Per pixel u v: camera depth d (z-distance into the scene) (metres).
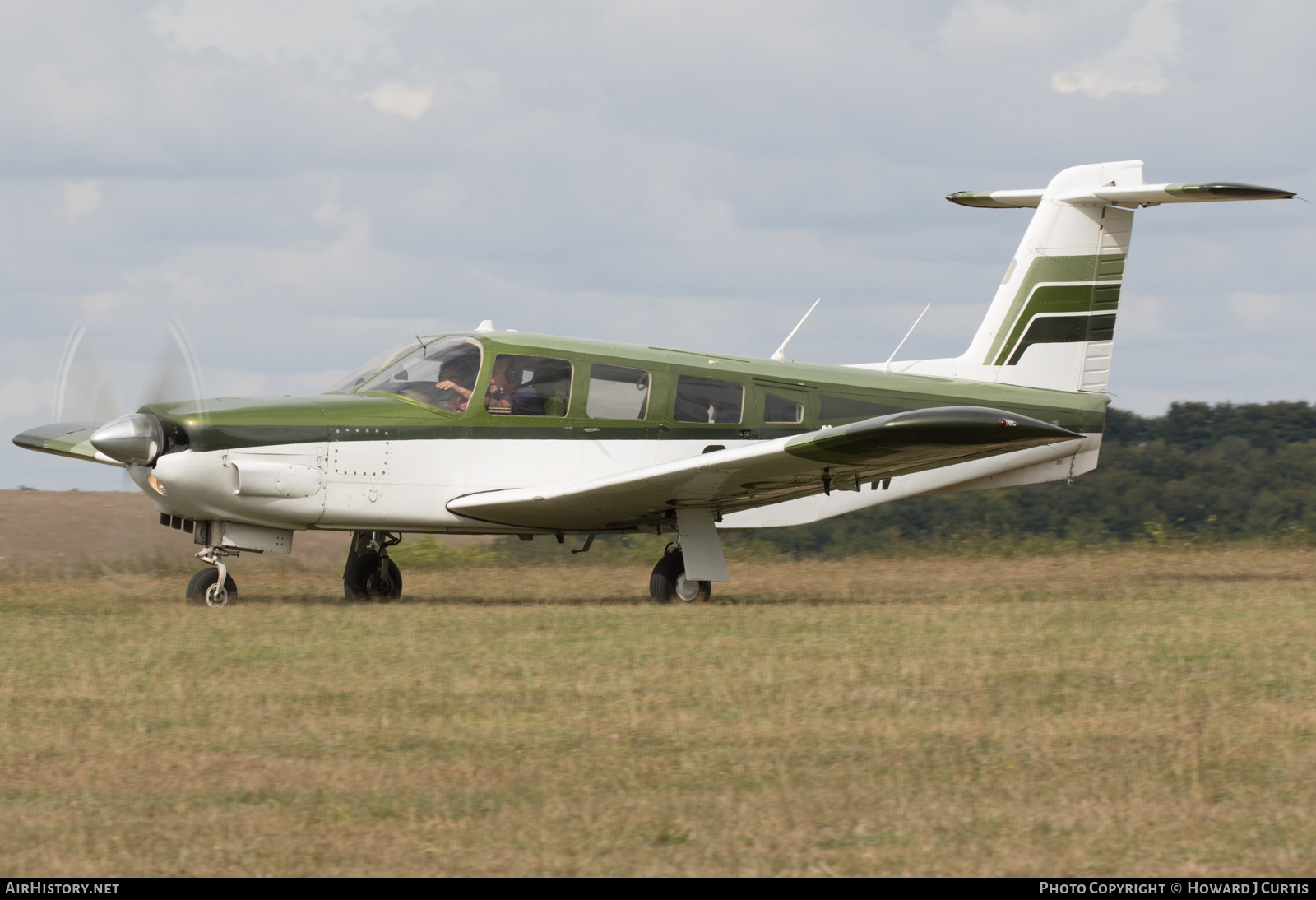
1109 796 15.92
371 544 38.72
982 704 21.14
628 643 27.78
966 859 13.79
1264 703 21.19
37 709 20.66
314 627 30.02
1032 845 14.19
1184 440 108.69
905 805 15.55
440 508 37.38
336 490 36.09
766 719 20.12
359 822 14.98
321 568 55.53
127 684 22.69
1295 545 61.25
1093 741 18.61
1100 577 49.53
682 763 17.52
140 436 34.38
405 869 13.51
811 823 14.91
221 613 33.06
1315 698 21.53
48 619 31.53
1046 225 46.38
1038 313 46.34
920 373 45.47
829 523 100.44
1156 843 14.22
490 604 38.31
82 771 17.03
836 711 20.72
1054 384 46.59
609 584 48.22
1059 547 61.75
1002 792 16.09
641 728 19.52
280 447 35.34
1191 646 27.19
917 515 101.00
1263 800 15.74
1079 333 46.78
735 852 14.01
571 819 15.09
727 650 26.75
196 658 25.50
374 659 25.52
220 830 14.67
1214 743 18.39
